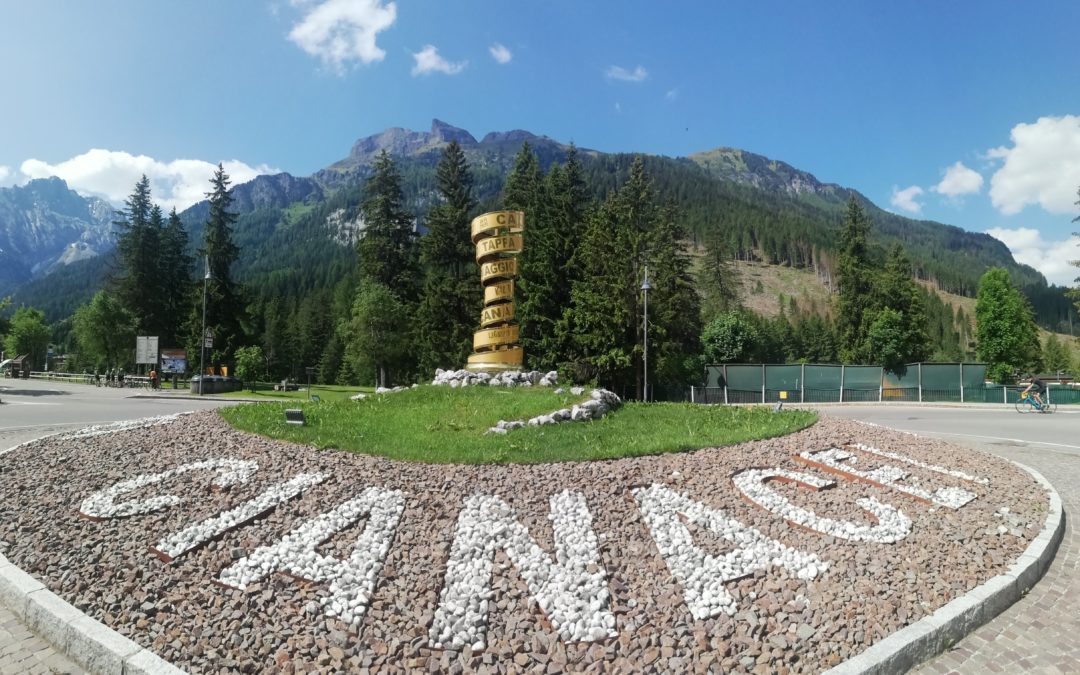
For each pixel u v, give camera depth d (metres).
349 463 8.37
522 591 5.36
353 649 4.59
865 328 56.28
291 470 8.09
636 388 37.34
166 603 5.17
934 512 7.91
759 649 4.77
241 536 6.32
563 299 39.72
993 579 6.05
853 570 6.08
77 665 4.73
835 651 4.77
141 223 56.06
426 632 4.80
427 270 50.50
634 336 37.25
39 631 5.13
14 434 16.17
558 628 4.90
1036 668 4.85
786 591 5.60
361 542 6.11
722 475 8.39
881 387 35.75
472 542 6.09
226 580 5.51
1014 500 8.75
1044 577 6.64
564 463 8.48
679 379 38.81
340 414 11.80
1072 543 7.75
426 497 7.14
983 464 10.81
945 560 6.44
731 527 6.84
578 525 6.58
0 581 5.70
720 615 5.21
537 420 11.14
